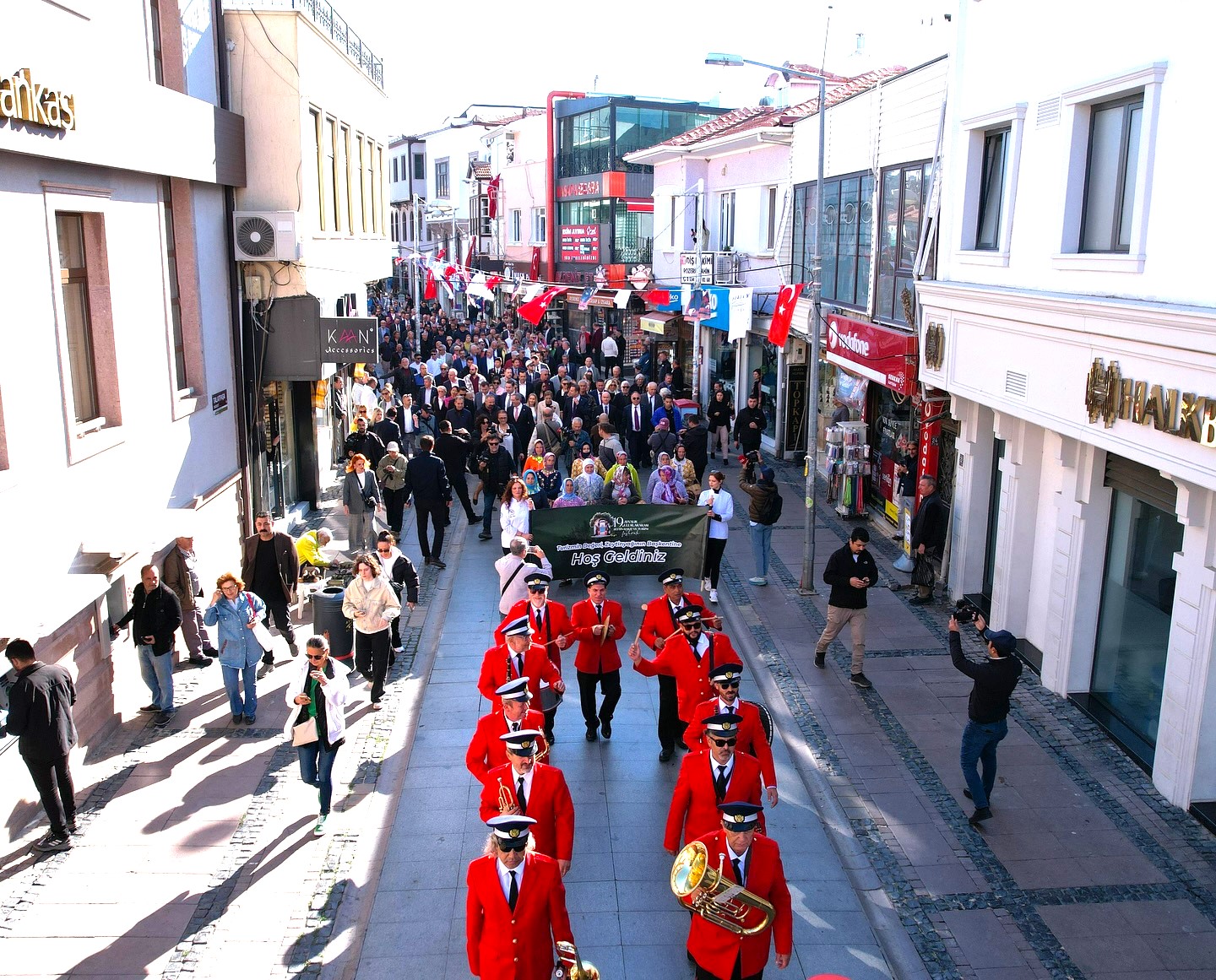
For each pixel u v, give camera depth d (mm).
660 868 8078
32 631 7973
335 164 17906
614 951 7082
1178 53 8062
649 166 36062
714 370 27281
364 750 10023
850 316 18031
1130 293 8758
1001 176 11891
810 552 14516
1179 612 8812
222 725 10391
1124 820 8734
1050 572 11750
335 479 21156
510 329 42438
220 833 8484
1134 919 7461
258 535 12094
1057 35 10133
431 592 14688
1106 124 9477
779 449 22625
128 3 10875
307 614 13516
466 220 54844
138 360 11062
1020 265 10992
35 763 8000
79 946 7055
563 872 6469
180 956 6977
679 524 14031
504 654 8805
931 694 11289
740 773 6695
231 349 14383
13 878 7801
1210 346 7324
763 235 23797
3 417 8234
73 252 10008
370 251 20906
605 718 10172
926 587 13992
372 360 15594
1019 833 8562
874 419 18297
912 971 6910
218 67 13859
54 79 8719
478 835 8531
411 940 7199
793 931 7316
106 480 10172
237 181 14133
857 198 17719
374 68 21516
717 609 13969
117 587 10633
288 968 6895
